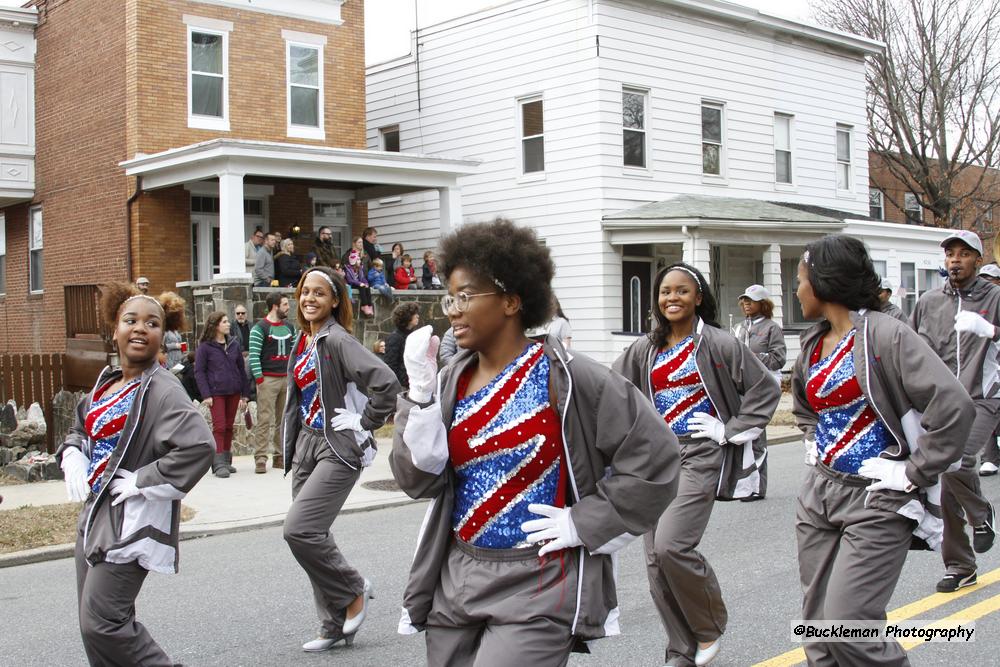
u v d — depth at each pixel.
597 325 20.66
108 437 4.39
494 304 3.19
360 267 18.42
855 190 26.61
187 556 8.27
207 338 11.96
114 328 4.65
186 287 17.83
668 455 3.14
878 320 4.05
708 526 8.80
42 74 21.95
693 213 19.69
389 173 19.27
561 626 3.06
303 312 5.88
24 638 6.09
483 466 3.18
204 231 20.02
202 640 5.91
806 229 21.58
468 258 3.19
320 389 5.73
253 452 14.05
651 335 5.65
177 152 17.58
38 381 14.59
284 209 21.08
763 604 6.38
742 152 23.44
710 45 22.66
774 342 11.59
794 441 14.98
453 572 3.22
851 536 4.01
